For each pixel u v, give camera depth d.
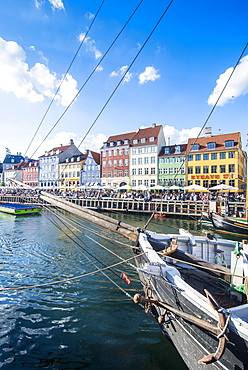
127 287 6.97
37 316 5.40
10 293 6.59
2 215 26.02
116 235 14.38
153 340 4.50
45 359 4.03
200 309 2.80
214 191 34.72
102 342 4.45
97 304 5.96
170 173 40.56
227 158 35.53
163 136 46.31
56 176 56.94
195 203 24.55
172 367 3.79
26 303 6.02
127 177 45.12
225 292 4.48
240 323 2.37
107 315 5.43
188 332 3.05
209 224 18.44
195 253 6.10
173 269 3.72
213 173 36.41
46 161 59.59
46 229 17.00
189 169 38.47
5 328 4.93
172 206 25.78
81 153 61.25
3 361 3.97
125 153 45.88
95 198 33.16
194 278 5.21
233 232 14.88
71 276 7.91
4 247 11.79
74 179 53.03
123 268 8.65
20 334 4.72
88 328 4.91
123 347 4.31
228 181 35.09
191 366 3.03
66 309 5.72
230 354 2.42
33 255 10.38
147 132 45.88
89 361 3.96
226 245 6.16
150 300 3.01
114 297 6.34
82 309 5.72
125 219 23.53
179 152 40.75
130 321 5.18
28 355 4.12
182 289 3.14
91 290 6.77
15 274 8.09
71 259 9.77
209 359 2.27
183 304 3.12
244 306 2.71
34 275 8.01
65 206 5.15
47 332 4.79
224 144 36.22
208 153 36.94
